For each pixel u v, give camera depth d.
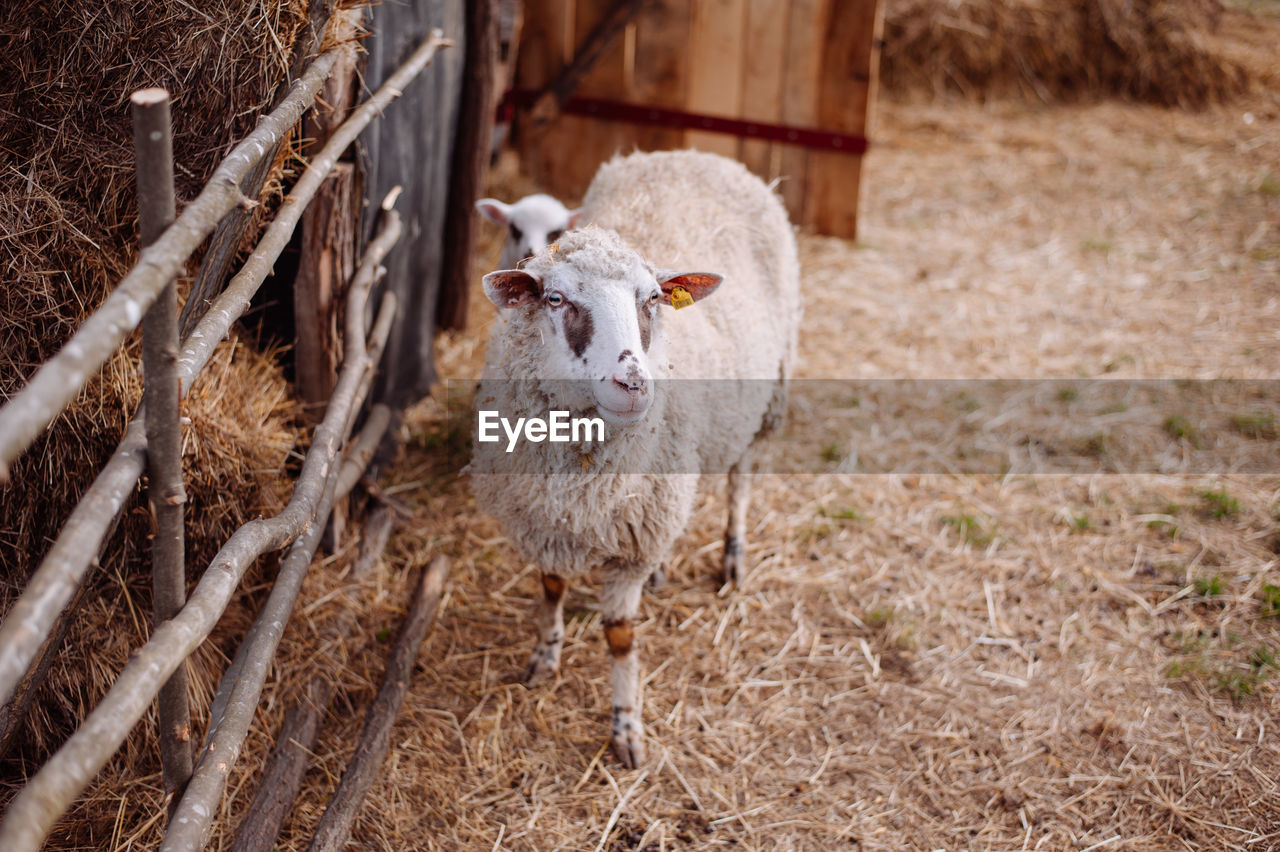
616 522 3.27
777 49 7.23
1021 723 3.77
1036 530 4.81
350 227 3.95
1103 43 10.47
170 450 2.29
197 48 3.20
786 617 4.29
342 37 3.52
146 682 2.08
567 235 3.10
